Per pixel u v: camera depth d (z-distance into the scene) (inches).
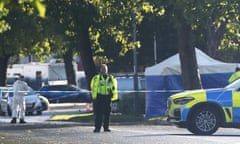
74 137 1937.7
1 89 3988.7
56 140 1844.2
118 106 3624.5
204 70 3240.7
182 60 3070.9
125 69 5777.6
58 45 4077.3
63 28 3292.3
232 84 2071.9
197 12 2674.7
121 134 2042.3
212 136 1980.8
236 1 2797.7
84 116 3245.6
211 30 4446.4
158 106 3218.5
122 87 4891.7
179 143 1699.1
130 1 3110.2
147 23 5172.2
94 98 2143.2
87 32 3410.4
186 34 3048.7
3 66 5064.0
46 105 4153.5
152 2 2783.0
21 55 4879.4
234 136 1985.7
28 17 3602.4
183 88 3196.4
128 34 3494.1
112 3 3152.1
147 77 3289.9
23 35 3804.1
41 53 4781.0
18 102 2886.3
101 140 1811.0
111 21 3287.4
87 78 3503.9
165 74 3221.0
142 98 3595.0
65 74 6210.6
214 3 2679.6
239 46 4104.3
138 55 5575.8
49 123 2861.7
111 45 4131.4
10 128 2460.6
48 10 3166.8
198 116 2041.1
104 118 2175.2
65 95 5526.6
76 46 3686.0
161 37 5388.8
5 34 3806.6
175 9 2751.0
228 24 3144.7
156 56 5570.9
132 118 3048.7
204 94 2044.8
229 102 2027.6
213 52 4471.0
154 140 1793.8
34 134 2101.4
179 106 2059.5
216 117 2036.2
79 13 3203.7
